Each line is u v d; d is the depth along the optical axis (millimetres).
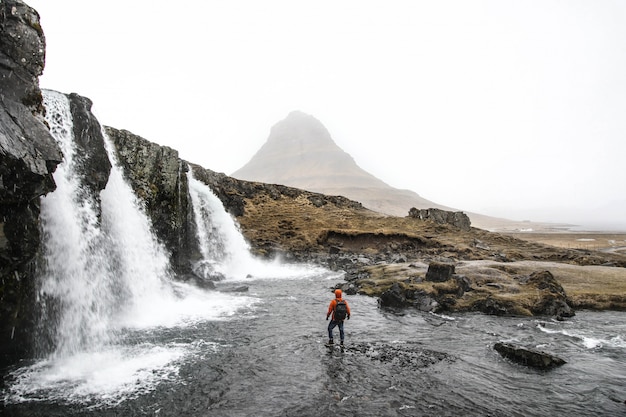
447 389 13578
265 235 60469
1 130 13117
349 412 11953
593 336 19906
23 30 15492
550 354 16109
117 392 13242
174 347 17812
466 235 62844
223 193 65250
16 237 13891
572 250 56156
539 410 12188
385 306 25734
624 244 101875
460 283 27531
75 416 11617
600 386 13938
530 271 34031
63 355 16656
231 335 19625
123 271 24734
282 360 16250
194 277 32875
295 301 27719
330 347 17875
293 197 85562
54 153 14820
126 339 18875
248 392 13312
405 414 11852
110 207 25094
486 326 21469
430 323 21953
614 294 27281
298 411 12016
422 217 74000
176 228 33625
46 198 17594
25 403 12312
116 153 28484
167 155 33656
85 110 22516
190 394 13148
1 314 13930
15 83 14969
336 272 42625
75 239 19516
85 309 19672
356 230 62500
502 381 14297
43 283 16891
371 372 14992
